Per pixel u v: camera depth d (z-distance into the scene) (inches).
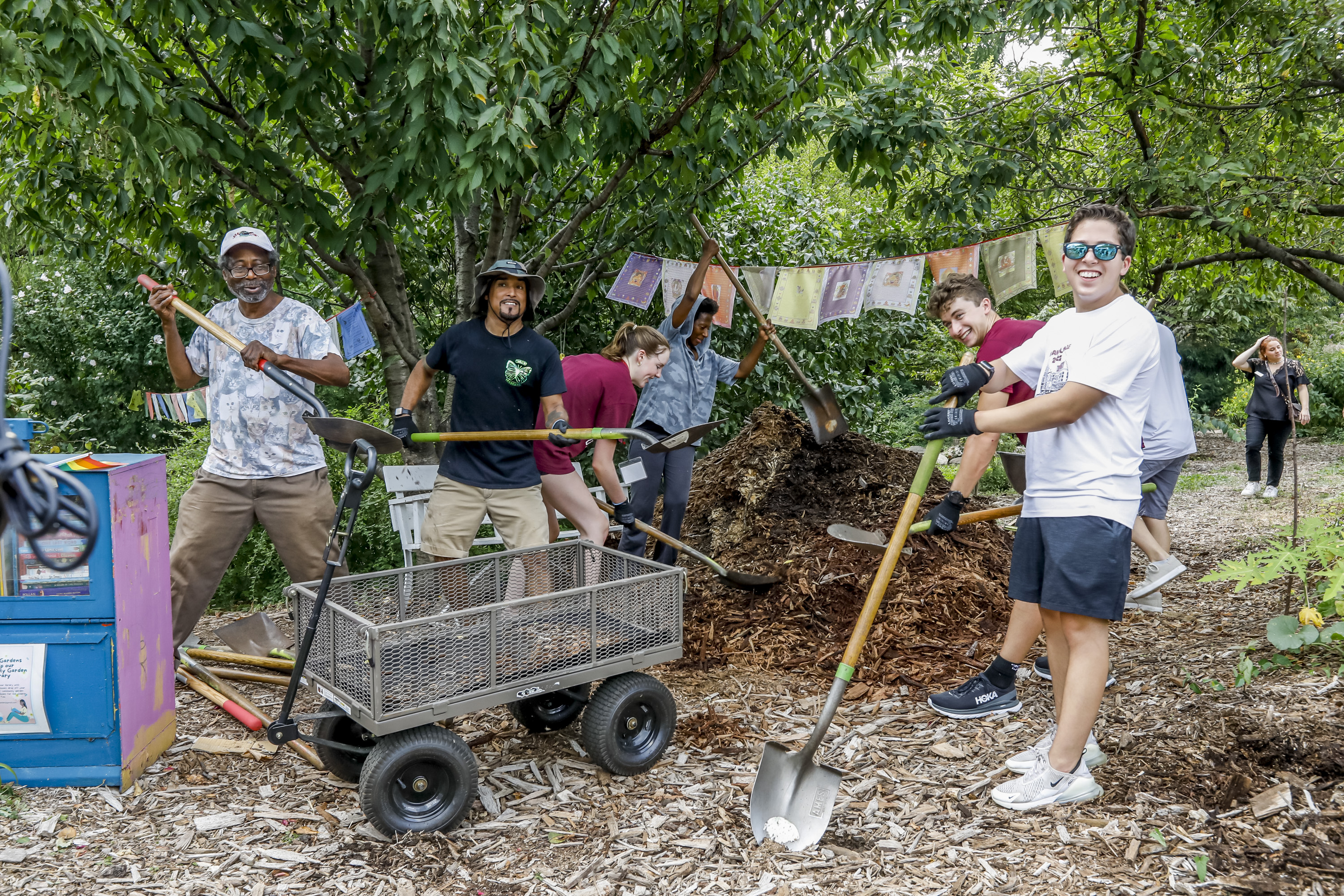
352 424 116.2
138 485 122.0
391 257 203.6
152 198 182.7
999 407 132.3
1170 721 129.7
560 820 112.0
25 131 186.2
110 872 100.5
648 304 215.5
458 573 133.8
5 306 42.7
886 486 210.7
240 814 113.3
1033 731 132.8
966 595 173.5
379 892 97.5
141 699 123.0
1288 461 429.4
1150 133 247.4
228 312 150.2
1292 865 96.3
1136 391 105.4
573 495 172.2
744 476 210.5
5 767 118.0
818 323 207.2
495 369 144.6
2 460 40.0
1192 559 232.4
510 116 151.4
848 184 209.6
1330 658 143.2
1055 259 187.5
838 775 107.7
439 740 107.8
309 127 179.0
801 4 193.8
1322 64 215.0
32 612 115.3
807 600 176.9
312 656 117.9
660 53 191.5
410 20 145.0
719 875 100.0
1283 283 296.5
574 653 116.9
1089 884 95.5
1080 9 218.8
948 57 239.5
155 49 172.2
